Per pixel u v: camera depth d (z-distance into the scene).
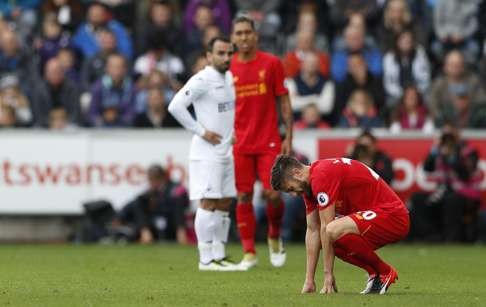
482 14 82.00
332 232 35.22
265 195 49.31
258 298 34.72
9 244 69.31
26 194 70.69
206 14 79.69
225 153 47.84
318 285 40.28
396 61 77.88
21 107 74.81
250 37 49.41
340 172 35.47
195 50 79.62
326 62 77.50
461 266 50.94
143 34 80.00
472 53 81.00
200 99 47.72
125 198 70.75
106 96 74.56
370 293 35.94
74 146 70.75
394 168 70.50
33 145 70.69
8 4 84.38
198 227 47.78
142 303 33.53
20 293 36.75
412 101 73.19
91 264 51.06
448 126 69.06
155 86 72.75
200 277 43.72
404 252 61.72
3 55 77.06
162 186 68.81
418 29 80.81
